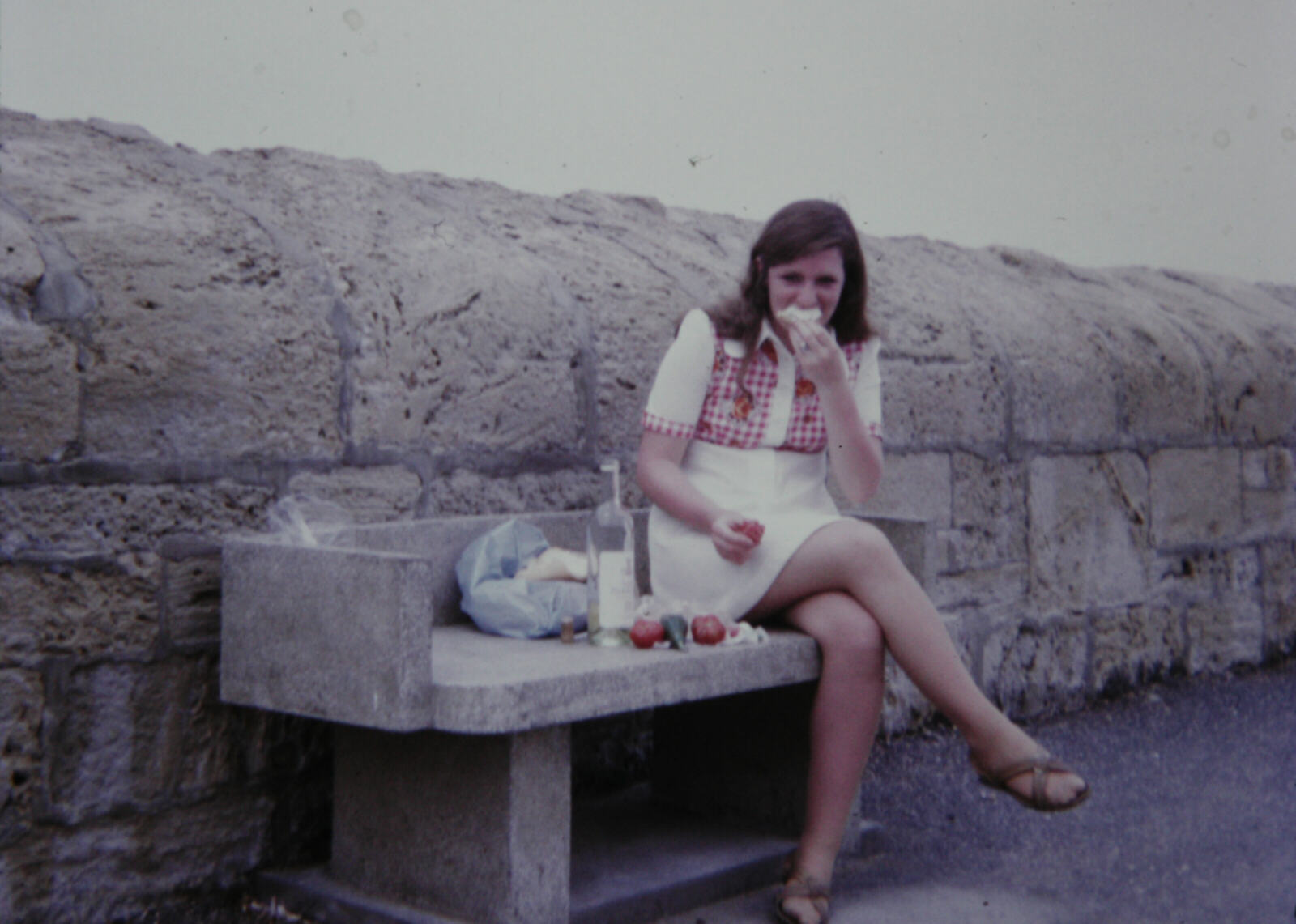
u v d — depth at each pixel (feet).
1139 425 15.26
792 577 8.05
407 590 6.42
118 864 7.49
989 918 7.88
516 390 9.50
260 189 9.38
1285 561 17.76
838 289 8.46
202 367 7.73
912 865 8.93
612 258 11.52
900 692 12.44
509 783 6.97
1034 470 13.84
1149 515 15.43
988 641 13.28
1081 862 9.04
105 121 9.51
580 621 8.20
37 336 7.07
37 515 7.11
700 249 13.14
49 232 7.38
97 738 7.38
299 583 6.91
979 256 16.80
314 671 6.84
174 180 8.80
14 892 7.07
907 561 9.02
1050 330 14.76
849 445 8.29
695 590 8.43
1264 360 17.62
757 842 8.80
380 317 8.71
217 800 7.91
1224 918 7.95
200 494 7.75
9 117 9.02
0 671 7.01
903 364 12.35
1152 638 15.52
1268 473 17.44
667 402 8.57
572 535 9.43
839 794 7.86
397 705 6.42
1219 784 11.17
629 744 10.48
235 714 7.96
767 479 8.63
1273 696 14.99
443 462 9.03
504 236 10.91
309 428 8.25
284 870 8.09
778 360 8.63
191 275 7.82
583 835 8.96
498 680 6.56
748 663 7.61
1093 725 13.43
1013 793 7.73
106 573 7.38
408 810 7.47
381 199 10.28
